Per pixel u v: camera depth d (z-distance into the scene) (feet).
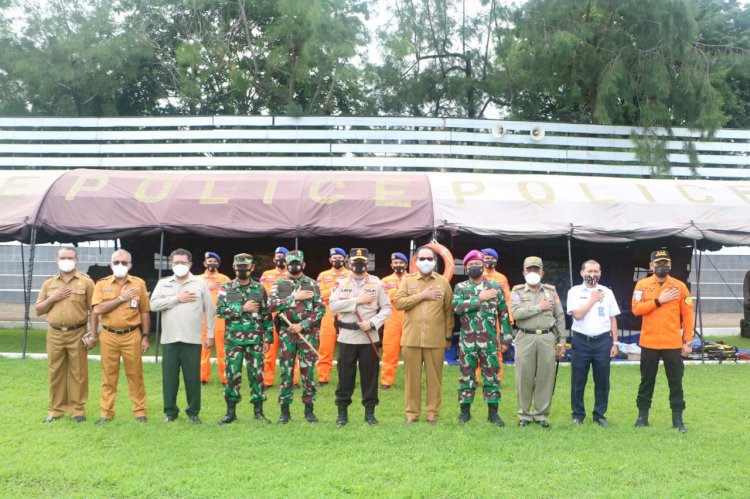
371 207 39.24
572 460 19.49
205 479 17.63
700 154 73.46
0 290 71.41
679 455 20.22
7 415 24.20
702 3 95.35
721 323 62.54
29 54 85.61
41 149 71.46
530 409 25.31
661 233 39.32
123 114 101.91
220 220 38.68
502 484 17.60
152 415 24.76
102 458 19.22
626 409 26.73
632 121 79.92
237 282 24.11
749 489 17.47
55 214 38.55
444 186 41.57
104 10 87.81
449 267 36.17
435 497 16.65
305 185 41.27
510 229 38.40
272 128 71.20
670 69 71.26
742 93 93.45
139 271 51.03
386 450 20.42
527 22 72.95
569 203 40.75
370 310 23.81
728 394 29.81
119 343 23.41
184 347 23.50
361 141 70.54
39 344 43.62
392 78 87.51
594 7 74.74
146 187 40.70
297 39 81.51
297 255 23.80
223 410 25.91
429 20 88.07
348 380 23.59
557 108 94.99
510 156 70.69
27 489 17.02
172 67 93.56
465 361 24.17
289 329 23.89
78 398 23.67
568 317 50.19
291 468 18.63
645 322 23.98
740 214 41.22
